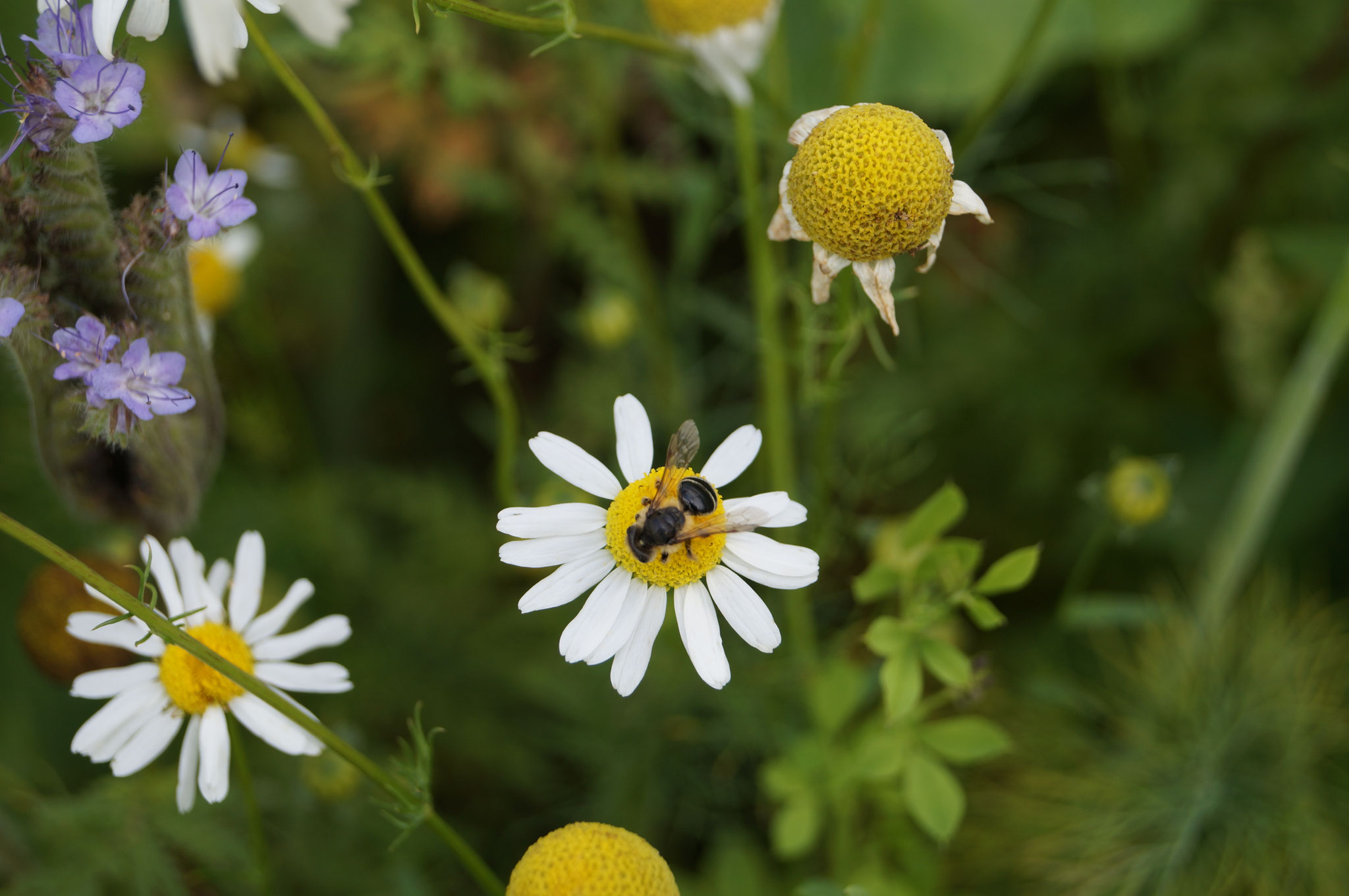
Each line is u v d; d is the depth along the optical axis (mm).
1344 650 369
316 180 454
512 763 397
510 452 341
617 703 377
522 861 269
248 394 419
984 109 338
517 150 418
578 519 280
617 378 425
